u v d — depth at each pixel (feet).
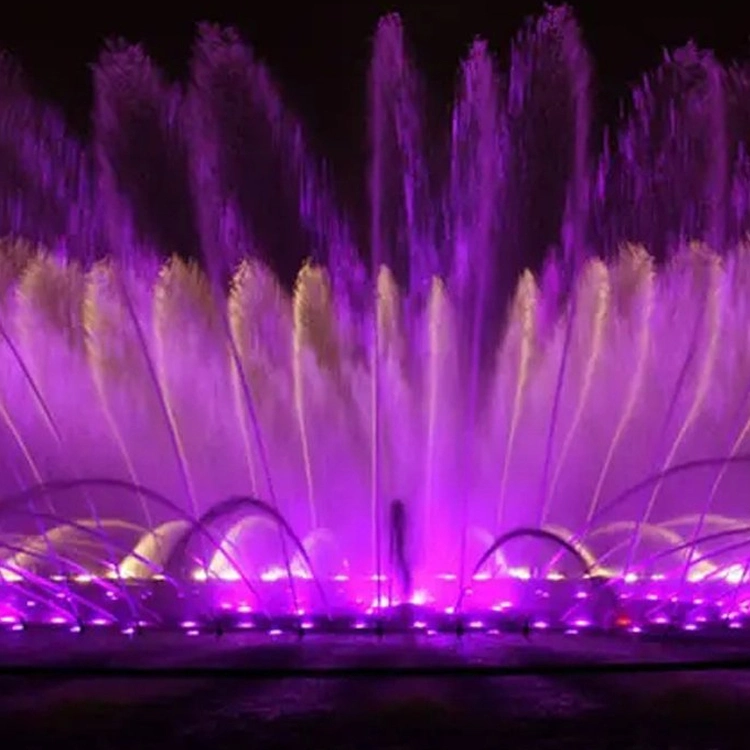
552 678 33.76
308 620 43.01
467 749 27.53
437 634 41.50
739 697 31.50
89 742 28.12
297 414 76.59
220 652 37.78
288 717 29.78
